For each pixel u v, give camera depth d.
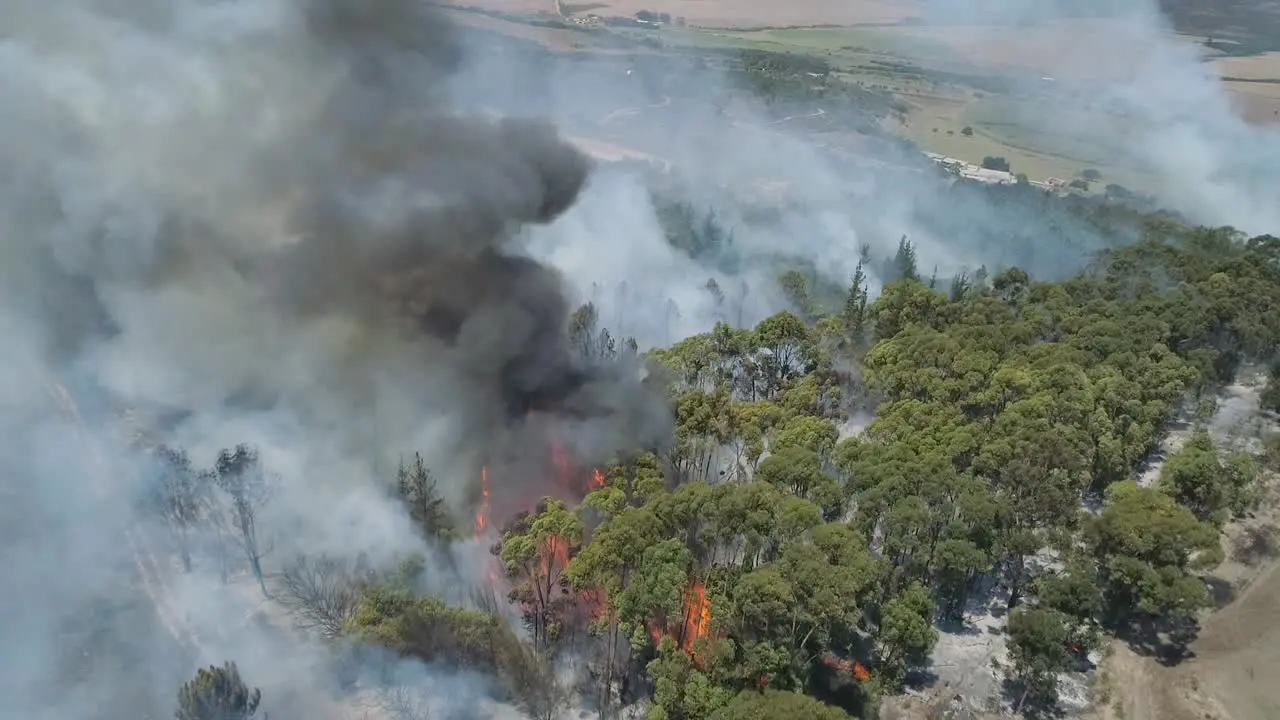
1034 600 60.50
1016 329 81.94
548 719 50.31
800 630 50.41
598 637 55.22
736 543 57.72
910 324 85.69
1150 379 75.75
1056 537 60.06
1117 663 56.75
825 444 65.44
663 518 56.44
